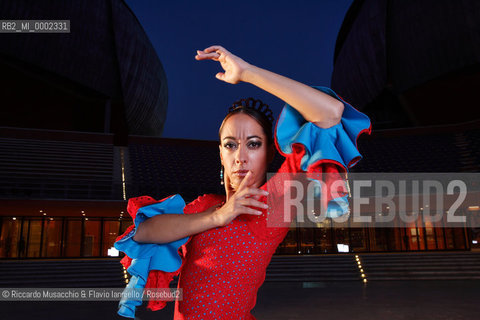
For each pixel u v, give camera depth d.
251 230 1.00
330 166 0.92
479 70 27.69
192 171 26.16
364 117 0.92
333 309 8.86
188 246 1.09
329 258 17.58
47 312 9.05
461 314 8.00
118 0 36.47
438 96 30.62
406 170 24.00
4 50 27.02
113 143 28.55
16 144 25.11
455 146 26.23
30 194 18.44
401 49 31.66
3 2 27.09
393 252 20.34
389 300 9.95
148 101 41.84
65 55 30.91
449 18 27.75
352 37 38.75
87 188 21.59
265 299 10.59
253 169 1.01
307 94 0.88
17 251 19.84
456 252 18.94
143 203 1.14
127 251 1.06
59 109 34.06
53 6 30.16
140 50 38.84
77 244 20.72
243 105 1.08
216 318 0.97
